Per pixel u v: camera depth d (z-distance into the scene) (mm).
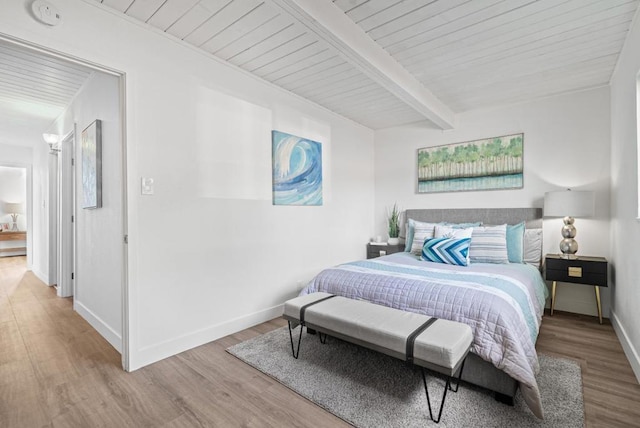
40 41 1775
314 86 3328
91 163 2977
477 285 2189
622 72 2586
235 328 2859
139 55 2223
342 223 4293
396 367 2197
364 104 3869
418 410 1728
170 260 2410
